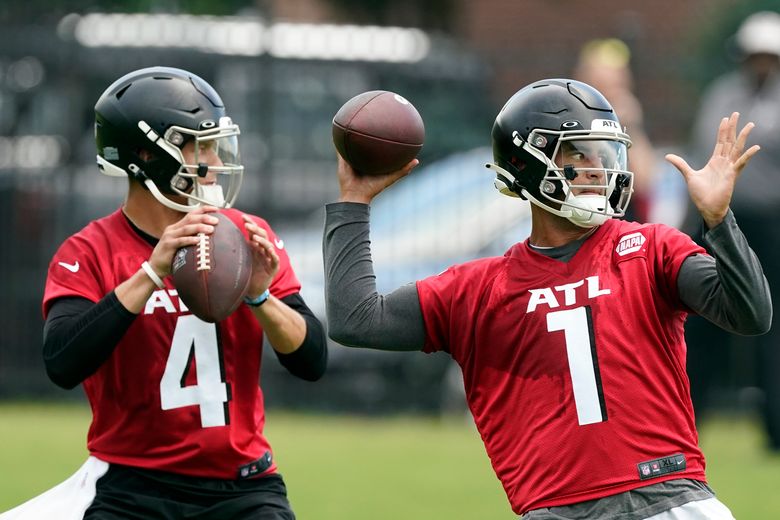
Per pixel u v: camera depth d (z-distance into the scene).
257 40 50.66
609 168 17.11
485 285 17.33
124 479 18.23
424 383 47.78
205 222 17.62
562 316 16.80
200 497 18.27
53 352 17.81
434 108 53.53
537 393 16.75
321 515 28.83
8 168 49.50
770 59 38.41
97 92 50.19
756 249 38.69
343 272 17.42
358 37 52.53
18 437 38.56
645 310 16.67
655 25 77.69
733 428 46.47
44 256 49.22
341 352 47.06
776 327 38.84
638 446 16.31
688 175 16.11
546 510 16.44
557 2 78.25
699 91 55.00
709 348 39.66
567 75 53.38
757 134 38.38
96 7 56.19
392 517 28.67
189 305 17.50
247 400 18.55
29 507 18.30
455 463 36.31
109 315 17.50
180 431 18.19
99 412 18.44
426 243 47.12
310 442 39.94
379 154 17.39
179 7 62.62
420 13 78.25
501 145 17.50
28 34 49.44
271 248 17.81
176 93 18.39
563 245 17.36
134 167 18.47
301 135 51.47
